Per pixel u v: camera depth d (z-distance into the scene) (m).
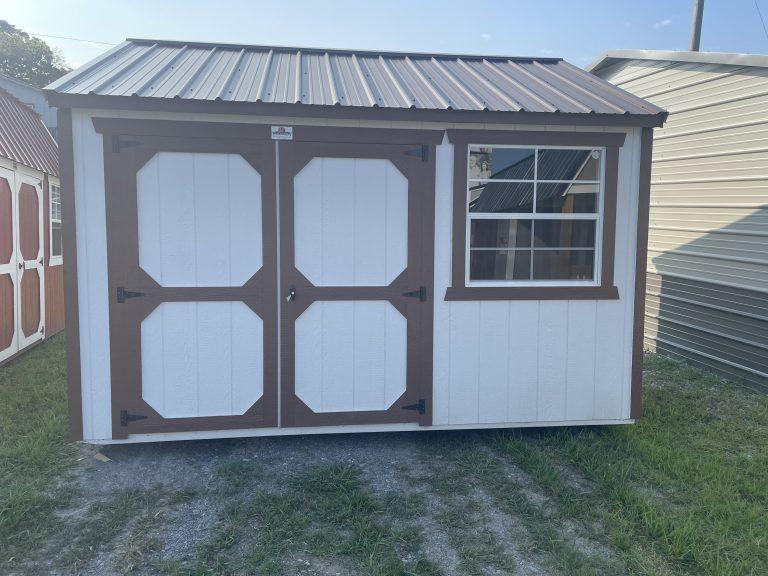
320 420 4.52
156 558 3.08
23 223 7.16
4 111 7.39
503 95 4.81
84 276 4.20
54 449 4.38
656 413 5.32
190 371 4.37
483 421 4.69
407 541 3.24
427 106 4.33
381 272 4.50
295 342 4.45
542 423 4.76
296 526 3.36
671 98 7.32
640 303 4.79
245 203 4.32
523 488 3.90
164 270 4.29
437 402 4.63
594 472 4.07
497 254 4.66
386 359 4.55
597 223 4.74
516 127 4.52
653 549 3.22
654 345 7.76
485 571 3.01
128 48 5.36
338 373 4.52
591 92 5.06
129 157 4.16
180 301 4.32
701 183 6.86
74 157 4.11
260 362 4.43
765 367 5.98
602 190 4.69
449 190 4.51
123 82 4.28
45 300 7.94
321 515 3.49
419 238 4.51
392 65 5.65
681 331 7.22
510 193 4.63
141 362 4.31
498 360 4.67
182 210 4.26
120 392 4.30
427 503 3.69
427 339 4.58
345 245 4.45
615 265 4.75
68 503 3.63
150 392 4.34
